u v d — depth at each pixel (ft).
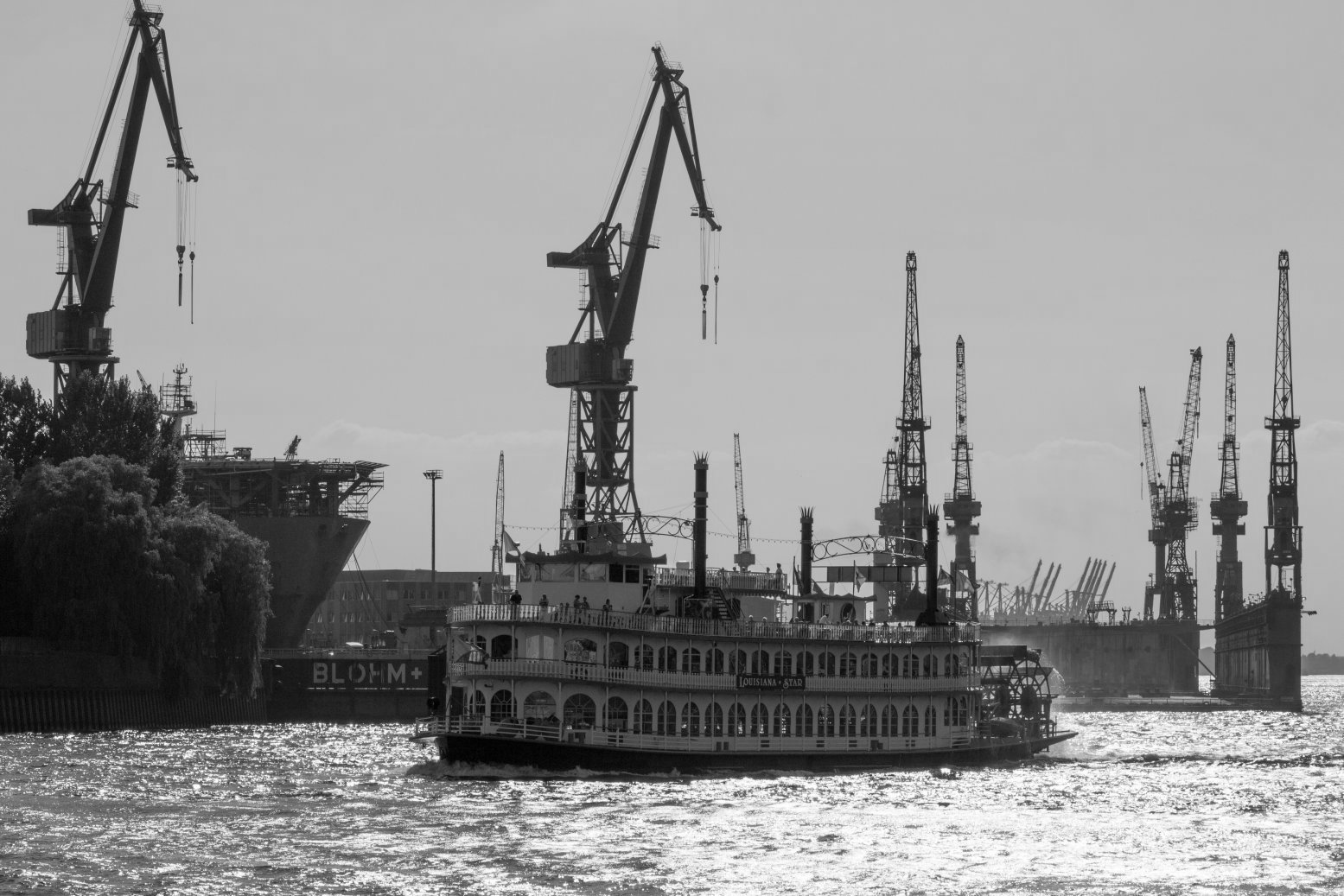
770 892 384.06
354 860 407.85
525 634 551.59
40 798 505.25
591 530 611.06
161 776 571.69
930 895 384.06
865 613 643.86
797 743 593.42
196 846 423.64
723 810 493.36
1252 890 395.34
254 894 370.53
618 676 555.28
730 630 577.02
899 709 620.90
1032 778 610.65
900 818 489.26
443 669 594.65
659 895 377.71
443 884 383.04
